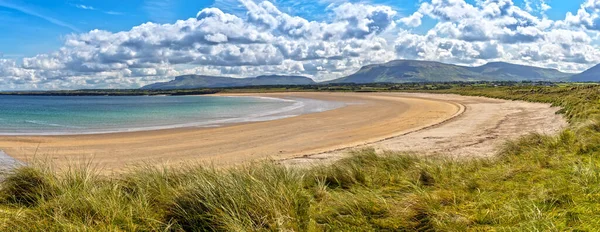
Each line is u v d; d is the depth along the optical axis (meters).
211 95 134.00
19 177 5.61
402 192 5.17
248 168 6.01
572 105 21.86
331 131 19.98
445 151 11.64
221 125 24.86
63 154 14.41
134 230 3.91
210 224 3.98
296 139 17.31
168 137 19.20
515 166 6.35
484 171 6.26
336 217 4.12
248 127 22.97
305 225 3.94
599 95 23.95
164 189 5.12
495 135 15.23
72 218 4.07
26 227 3.90
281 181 4.98
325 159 11.46
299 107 45.28
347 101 57.06
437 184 5.54
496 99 49.44
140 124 27.00
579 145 7.46
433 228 3.66
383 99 60.09
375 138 16.73
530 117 22.42
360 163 7.43
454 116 26.41
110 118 33.03
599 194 4.04
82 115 37.38
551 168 5.83
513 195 4.37
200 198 4.39
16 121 30.25
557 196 4.11
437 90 95.69
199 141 17.48
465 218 3.76
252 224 3.88
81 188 5.09
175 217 4.24
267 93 127.50
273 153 13.69
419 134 17.08
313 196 5.09
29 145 16.83
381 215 4.11
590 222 3.35
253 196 4.32
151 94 168.12
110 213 4.15
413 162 7.14
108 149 15.58
